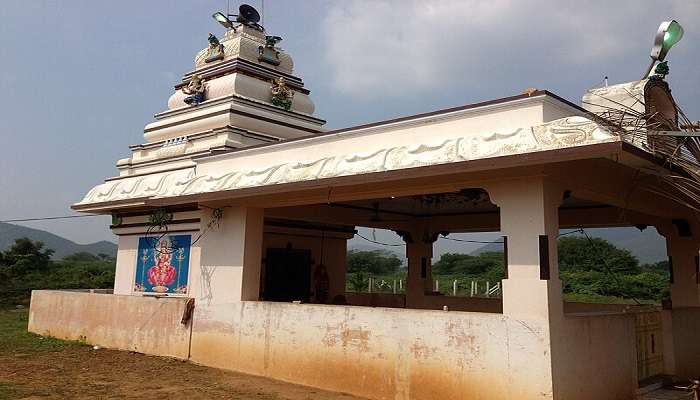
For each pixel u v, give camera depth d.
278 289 13.95
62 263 37.62
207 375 9.85
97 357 11.59
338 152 9.53
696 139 7.32
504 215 7.40
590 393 7.16
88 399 8.00
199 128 14.51
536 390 6.66
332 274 15.44
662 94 7.87
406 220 15.37
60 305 14.65
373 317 8.43
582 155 6.08
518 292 7.06
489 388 7.06
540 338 6.74
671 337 9.33
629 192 8.62
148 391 8.57
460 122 8.08
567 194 7.71
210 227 11.34
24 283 29.58
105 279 31.77
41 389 8.51
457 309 14.47
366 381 8.34
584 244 32.22
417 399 7.71
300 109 16.61
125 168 15.25
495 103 7.71
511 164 6.56
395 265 53.66
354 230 15.88
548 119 7.35
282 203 10.12
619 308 11.62
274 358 9.67
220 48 15.87
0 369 10.12
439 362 7.58
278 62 16.45
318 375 8.97
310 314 9.30
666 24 7.88
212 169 11.91
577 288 27.98
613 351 7.76
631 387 8.04
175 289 12.32
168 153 14.42
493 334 7.14
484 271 44.06
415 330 7.90
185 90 15.81
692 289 10.46
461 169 6.95
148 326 12.13
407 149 8.29
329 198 9.43
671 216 10.66
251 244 10.66
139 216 13.70
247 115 14.23
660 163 7.04
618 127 6.62
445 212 14.78
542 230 7.00
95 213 15.06
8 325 17.42
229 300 10.64
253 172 10.46
